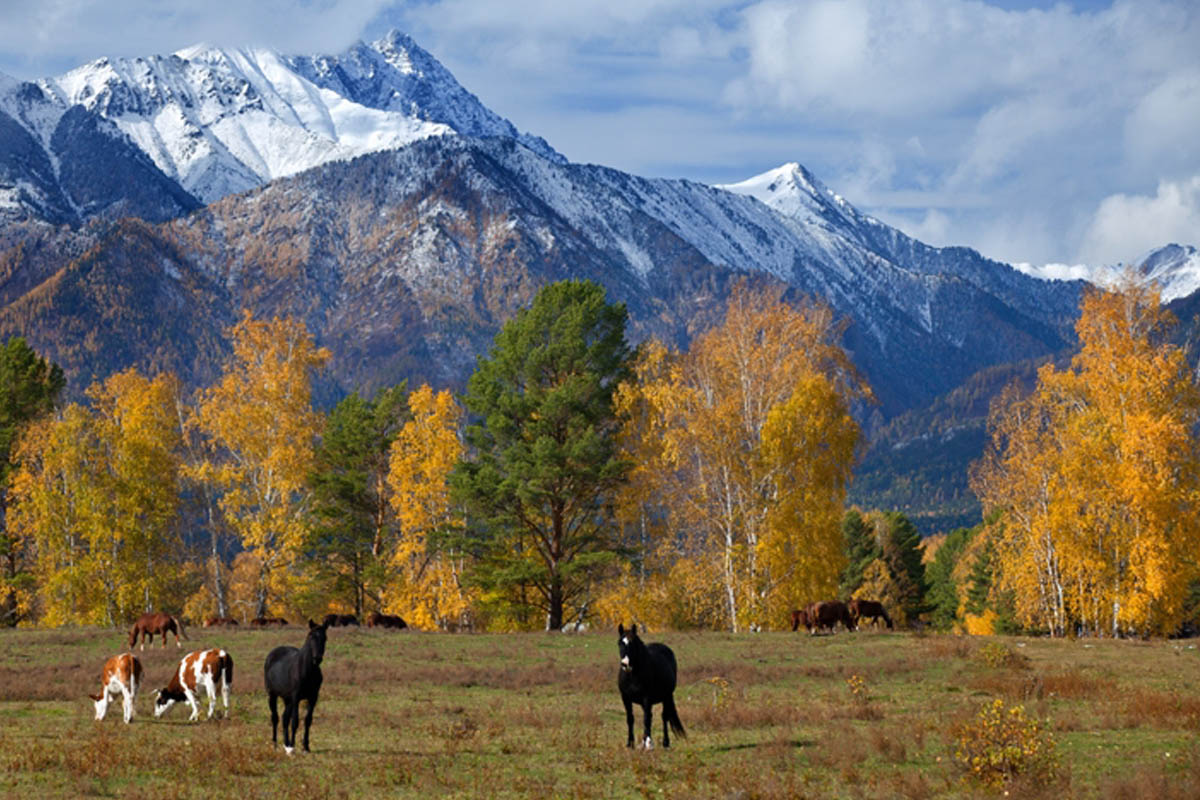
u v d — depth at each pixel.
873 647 45.16
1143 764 20.78
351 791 19.19
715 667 38.88
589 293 62.25
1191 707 26.42
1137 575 53.16
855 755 21.64
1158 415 54.50
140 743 23.05
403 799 18.61
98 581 64.69
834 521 55.88
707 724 26.62
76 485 64.19
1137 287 56.34
